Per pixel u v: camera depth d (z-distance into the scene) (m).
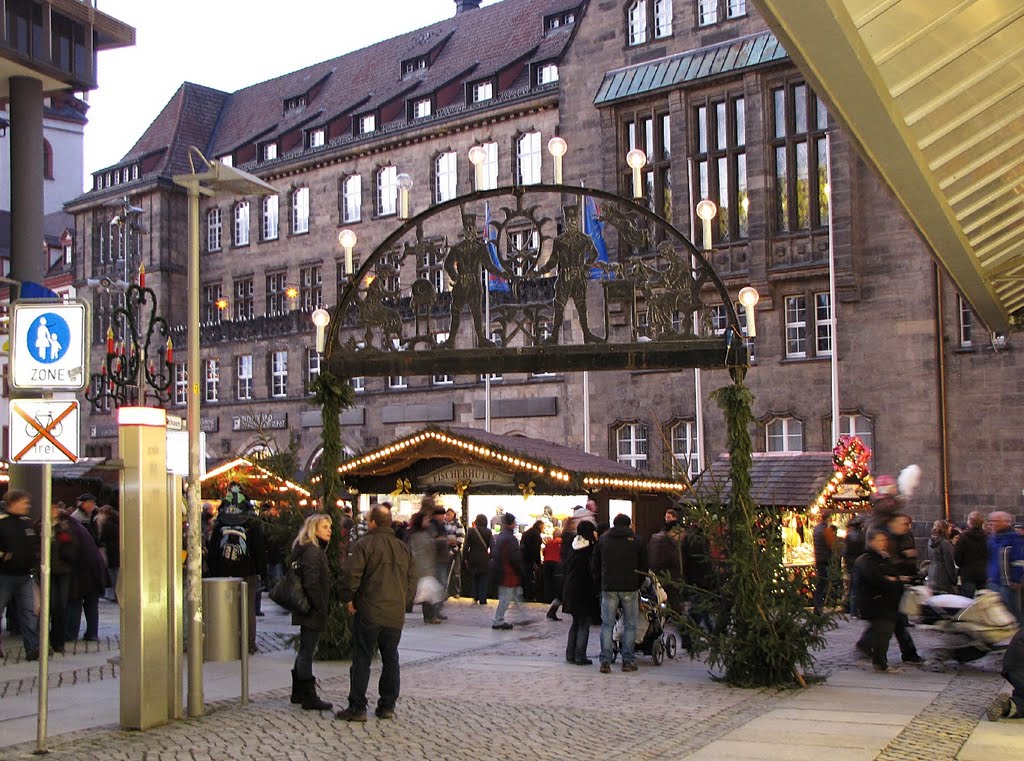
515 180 47.84
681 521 15.95
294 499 22.56
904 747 10.75
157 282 60.91
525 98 46.88
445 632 20.45
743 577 14.79
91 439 62.88
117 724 11.95
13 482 26.61
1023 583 15.16
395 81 56.66
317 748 10.76
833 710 12.87
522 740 11.23
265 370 56.66
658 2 41.91
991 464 34.53
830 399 37.34
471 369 16.42
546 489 25.92
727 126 39.19
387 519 12.34
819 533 22.00
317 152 55.59
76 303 10.97
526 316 16.28
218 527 17.52
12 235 29.53
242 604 12.98
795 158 38.28
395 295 16.98
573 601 16.53
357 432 51.09
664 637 19.58
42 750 10.54
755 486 24.08
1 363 60.25
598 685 14.72
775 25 7.98
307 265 56.50
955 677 15.44
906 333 35.97
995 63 9.92
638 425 41.62
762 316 38.75
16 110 29.77
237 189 13.60
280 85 64.38
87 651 18.09
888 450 36.12
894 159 10.93
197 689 12.45
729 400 15.30
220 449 58.19
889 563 15.91
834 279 36.53
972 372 34.97
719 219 39.66
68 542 18.27
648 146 41.41
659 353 15.64
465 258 16.52
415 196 51.72
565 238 16.06
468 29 56.19
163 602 12.01
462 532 26.70
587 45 43.56
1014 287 20.27
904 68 9.63
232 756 10.40
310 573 12.70
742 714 12.67
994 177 13.13
